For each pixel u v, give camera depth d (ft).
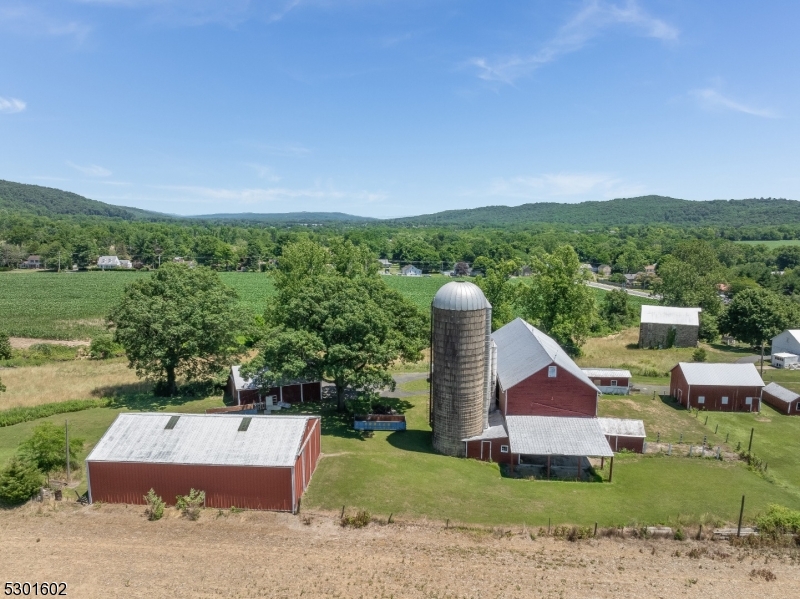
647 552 98.12
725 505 116.37
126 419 117.39
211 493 107.24
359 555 93.04
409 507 109.50
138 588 81.76
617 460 143.02
